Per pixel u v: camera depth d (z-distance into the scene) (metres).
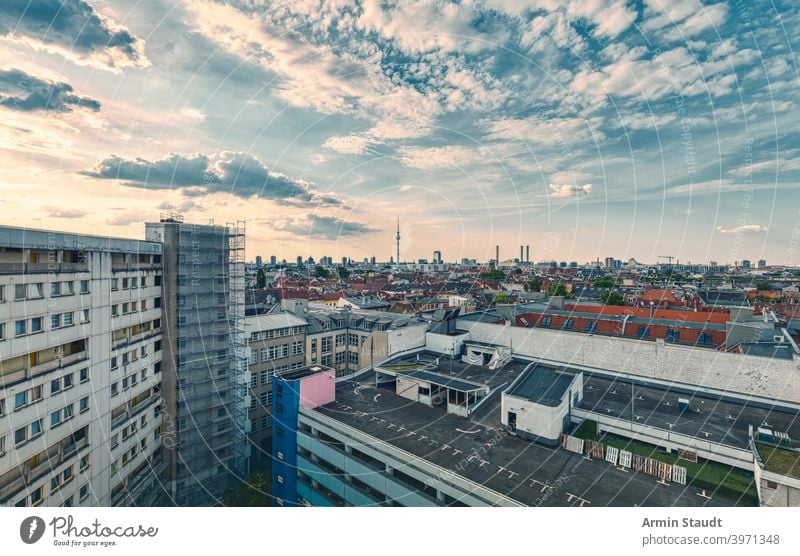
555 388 31.66
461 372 42.94
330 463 32.09
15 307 24.61
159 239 40.22
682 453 27.44
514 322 53.56
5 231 23.84
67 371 28.48
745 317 49.06
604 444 29.06
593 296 92.38
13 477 24.97
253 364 47.72
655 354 39.41
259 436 48.16
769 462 22.67
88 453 30.38
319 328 54.81
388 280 132.50
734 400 34.75
